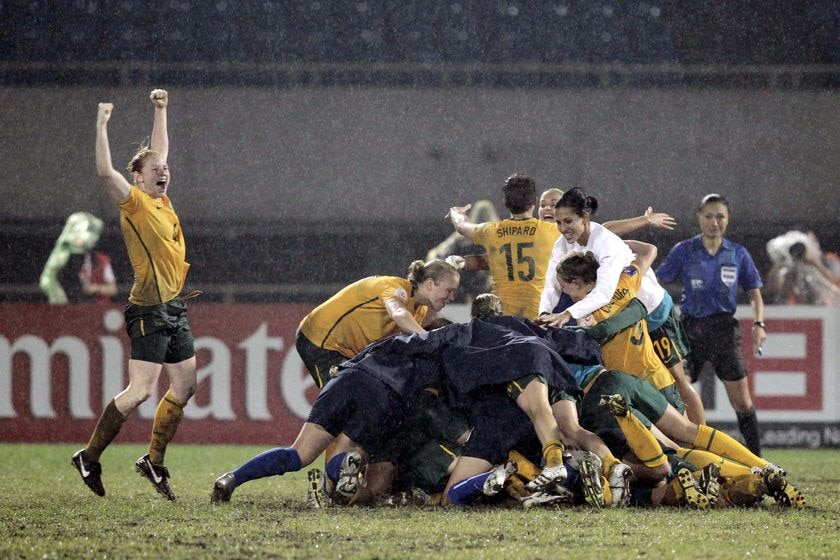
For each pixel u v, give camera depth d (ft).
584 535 48.75
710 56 198.70
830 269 143.64
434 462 62.03
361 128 170.30
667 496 58.75
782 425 122.11
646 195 168.45
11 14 193.36
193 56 195.21
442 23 202.59
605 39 200.44
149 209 65.67
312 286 147.54
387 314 68.08
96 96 166.81
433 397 63.16
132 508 59.93
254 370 122.21
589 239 68.80
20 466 94.32
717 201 92.02
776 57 197.88
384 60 198.29
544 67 174.81
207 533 49.65
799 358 122.52
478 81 180.24
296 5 200.75
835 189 167.12
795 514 55.77
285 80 177.17
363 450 61.05
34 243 161.79
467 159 169.99
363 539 47.83
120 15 196.13
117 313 122.21
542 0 204.44
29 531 50.78
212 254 166.20
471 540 47.47
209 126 168.76
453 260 80.07
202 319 122.11
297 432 122.01
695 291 92.99
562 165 169.68
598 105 170.19
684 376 78.07
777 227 166.50
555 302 71.77
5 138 163.73
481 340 60.95
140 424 120.88
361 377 60.23
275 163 168.66
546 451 56.59
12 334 121.60
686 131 169.17
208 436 121.29
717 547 46.01
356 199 168.66
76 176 163.84
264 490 73.61
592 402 62.18
